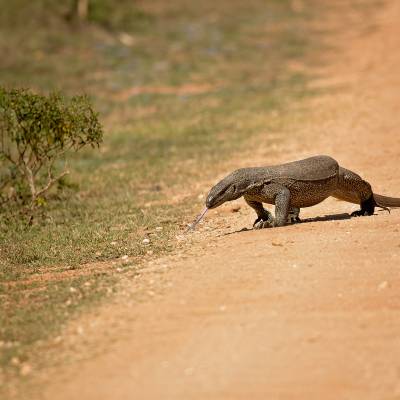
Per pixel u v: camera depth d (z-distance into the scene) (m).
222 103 38.97
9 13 54.81
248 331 10.98
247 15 67.44
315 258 13.58
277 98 39.03
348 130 29.73
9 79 43.69
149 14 63.72
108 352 10.70
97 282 13.77
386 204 16.88
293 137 29.48
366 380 9.46
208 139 30.95
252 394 9.28
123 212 20.27
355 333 10.72
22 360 10.69
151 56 51.97
